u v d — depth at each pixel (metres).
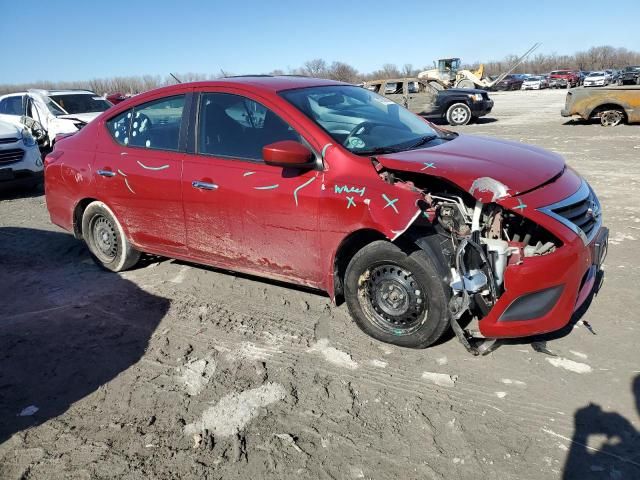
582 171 8.38
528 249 3.02
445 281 3.08
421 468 2.44
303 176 3.48
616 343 3.31
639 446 2.49
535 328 2.99
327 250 3.46
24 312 4.24
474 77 24.61
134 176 4.35
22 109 12.90
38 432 2.82
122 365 3.42
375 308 3.45
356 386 3.06
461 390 2.96
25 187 8.98
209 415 2.88
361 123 3.80
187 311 4.11
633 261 4.55
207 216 3.99
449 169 3.10
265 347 3.53
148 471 2.51
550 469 2.39
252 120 3.80
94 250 5.04
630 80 26.41
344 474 2.43
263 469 2.49
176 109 4.21
